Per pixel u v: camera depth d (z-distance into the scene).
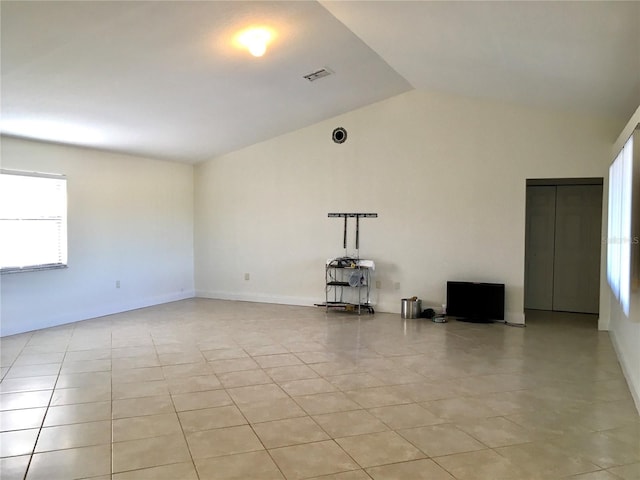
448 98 5.95
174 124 5.52
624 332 3.90
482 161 5.83
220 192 7.46
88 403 3.11
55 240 5.48
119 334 5.07
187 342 4.73
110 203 6.21
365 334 5.10
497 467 2.29
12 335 5.00
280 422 2.81
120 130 5.37
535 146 5.58
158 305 6.91
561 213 6.56
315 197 6.78
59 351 4.38
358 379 3.60
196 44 3.70
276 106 5.61
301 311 6.45
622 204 3.19
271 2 3.30
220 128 6.03
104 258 6.13
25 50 3.32
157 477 2.19
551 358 4.20
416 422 2.82
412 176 6.18
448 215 6.02
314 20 3.64
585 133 5.36
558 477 2.19
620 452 2.44
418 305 6.02
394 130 6.25
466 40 3.70
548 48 3.41
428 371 3.80
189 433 2.66
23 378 3.61
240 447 2.49
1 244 4.91
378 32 3.87
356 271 6.44
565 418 2.88
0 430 2.69
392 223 6.32
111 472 2.23
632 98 4.10
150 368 3.87
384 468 2.27
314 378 3.62
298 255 6.93
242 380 3.57
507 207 5.73
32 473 2.22
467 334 5.12
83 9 2.97
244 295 7.34
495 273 5.81
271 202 7.08
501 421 2.84
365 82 5.38
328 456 2.39
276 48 4.06
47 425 2.76
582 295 6.50
